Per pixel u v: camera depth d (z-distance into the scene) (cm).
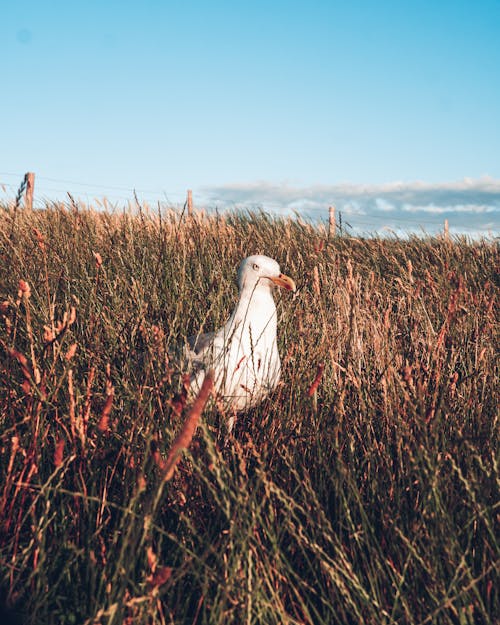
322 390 332
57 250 538
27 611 191
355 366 329
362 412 286
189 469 244
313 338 386
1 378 279
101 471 251
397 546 213
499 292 584
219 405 274
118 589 182
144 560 200
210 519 229
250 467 270
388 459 254
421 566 205
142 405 267
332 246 807
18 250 486
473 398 300
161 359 300
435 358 299
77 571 204
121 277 458
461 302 450
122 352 323
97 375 307
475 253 815
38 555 211
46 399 242
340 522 219
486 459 253
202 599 190
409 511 232
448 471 241
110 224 668
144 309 363
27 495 232
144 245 589
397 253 822
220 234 700
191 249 610
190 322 431
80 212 693
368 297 391
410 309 416
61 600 204
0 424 262
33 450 227
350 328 341
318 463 263
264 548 203
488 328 384
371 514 238
